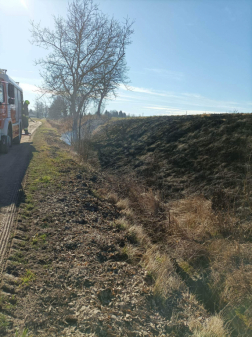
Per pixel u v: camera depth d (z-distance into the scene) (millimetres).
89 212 6645
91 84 20891
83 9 19938
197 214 7637
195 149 12359
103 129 21547
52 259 4156
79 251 4598
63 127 27188
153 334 3273
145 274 4465
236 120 12602
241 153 10469
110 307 3471
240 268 5016
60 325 2979
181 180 10914
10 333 2680
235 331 3842
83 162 12812
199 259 5645
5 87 11617
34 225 5172
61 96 22234
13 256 3951
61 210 6137
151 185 11211
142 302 3734
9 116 12195
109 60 20609
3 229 4703
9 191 6691
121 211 7734
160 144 14688
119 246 5352
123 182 10586
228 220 6777
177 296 4273
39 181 7887
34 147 14094
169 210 8141
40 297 3291
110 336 2988
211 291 4648
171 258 5613
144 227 7090
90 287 3707
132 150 15859
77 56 20812
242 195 8250
